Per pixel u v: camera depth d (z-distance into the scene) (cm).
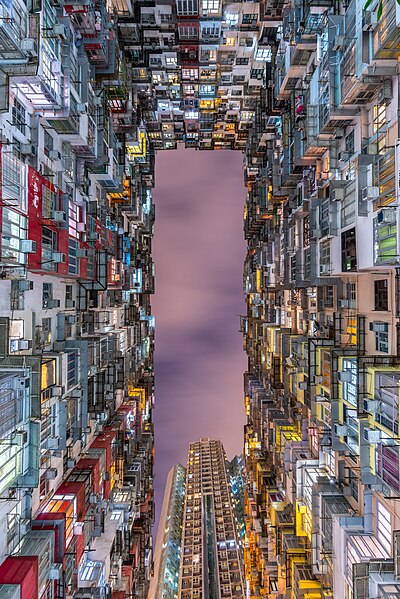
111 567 3008
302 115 2609
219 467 9944
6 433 1520
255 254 5438
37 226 1848
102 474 2848
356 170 1850
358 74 1673
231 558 7012
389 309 1788
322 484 2311
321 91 2248
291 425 3328
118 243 3612
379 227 1622
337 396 2061
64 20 2100
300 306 3183
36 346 2014
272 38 3478
